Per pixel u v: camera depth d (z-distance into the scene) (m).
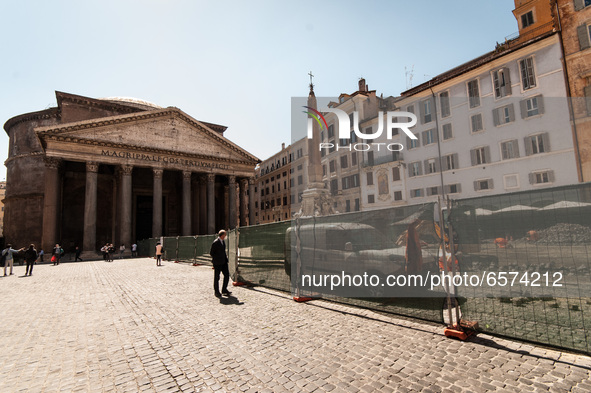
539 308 5.34
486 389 3.16
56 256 26.39
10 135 52.59
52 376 3.83
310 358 4.14
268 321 5.96
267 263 9.54
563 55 17.97
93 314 7.01
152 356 4.43
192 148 41.94
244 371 3.83
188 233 40.22
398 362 3.90
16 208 48.16
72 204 40.28
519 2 23.20
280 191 60.88
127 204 35.84
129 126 37.44
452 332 4.68
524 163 14.00
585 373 3.41
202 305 7.55
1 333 5.71
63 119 41.59
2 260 17.55
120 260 29.70
